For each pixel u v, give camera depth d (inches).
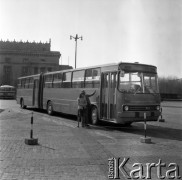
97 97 654.5
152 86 611.8
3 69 4254.4
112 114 599.5
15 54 4284.0
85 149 388.8
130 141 461.7
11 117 814.5
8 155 343.6
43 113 1005.8
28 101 1137.4
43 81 994.7
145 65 611.5
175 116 1010.1
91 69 693.3
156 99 605.9
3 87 2396.7
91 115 676.1
